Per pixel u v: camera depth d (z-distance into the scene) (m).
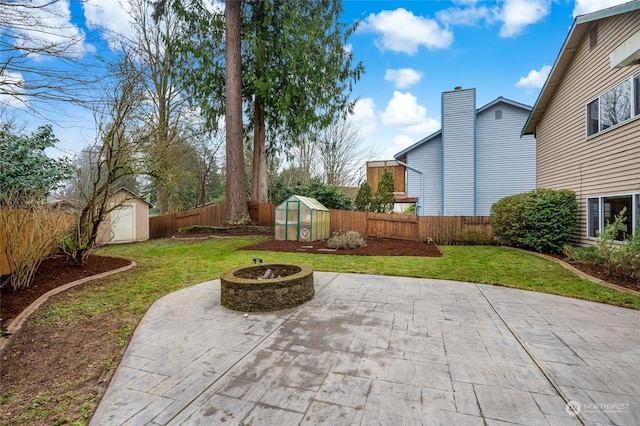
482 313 4.10
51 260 7.13
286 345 3.19
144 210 13.66
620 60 4.52
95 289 5.34
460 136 15.29
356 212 13.31
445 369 2.68
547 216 8.66
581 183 8.76
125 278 6.15
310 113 13.87
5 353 3.05
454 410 2.13
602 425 1.98
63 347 3.19
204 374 2.66
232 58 13.09
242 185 13.80
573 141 9.18
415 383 2.47
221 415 2.12
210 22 13.55
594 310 4.20
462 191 15.20
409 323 3.76
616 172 7.30
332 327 3.66
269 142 16.56
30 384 2.54
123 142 6.60
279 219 11.88
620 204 7.23
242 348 3.14
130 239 12.91
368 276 6.30
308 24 12.73
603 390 2.37
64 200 6.55
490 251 9.48
